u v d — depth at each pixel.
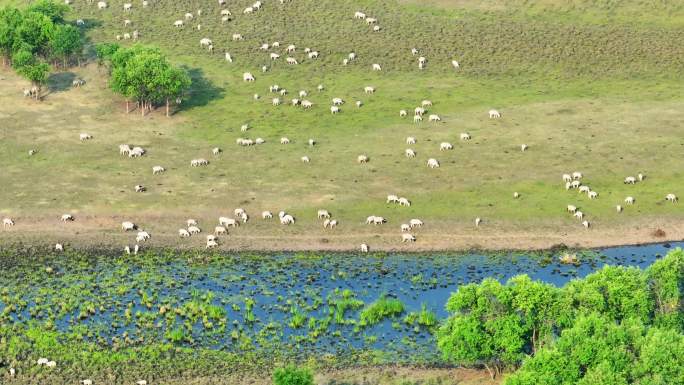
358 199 173.62
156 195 174.38
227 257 157.88
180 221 167.38
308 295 146.88
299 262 156.62
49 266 154.88
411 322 139.12
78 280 150.62
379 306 141.25
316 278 151.88
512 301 125.44
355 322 139.38
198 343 133.88
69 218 167.75
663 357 112.69
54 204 171.75
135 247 159.12
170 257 157.75
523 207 172.12
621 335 117.00
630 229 167.75
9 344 133.12
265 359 130.38
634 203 174.25
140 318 139.12
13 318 140.12
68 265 155.12
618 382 110.38
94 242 161.88
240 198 173.62
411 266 156.00
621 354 114.56
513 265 156.75
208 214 169.25
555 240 164.25
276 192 175.50
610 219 170.00
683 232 167.38
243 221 167.00
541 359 115.00
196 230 164.38
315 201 172.75
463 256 159.38
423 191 176.25
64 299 144.88
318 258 157.88
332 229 165.50
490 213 170.12
